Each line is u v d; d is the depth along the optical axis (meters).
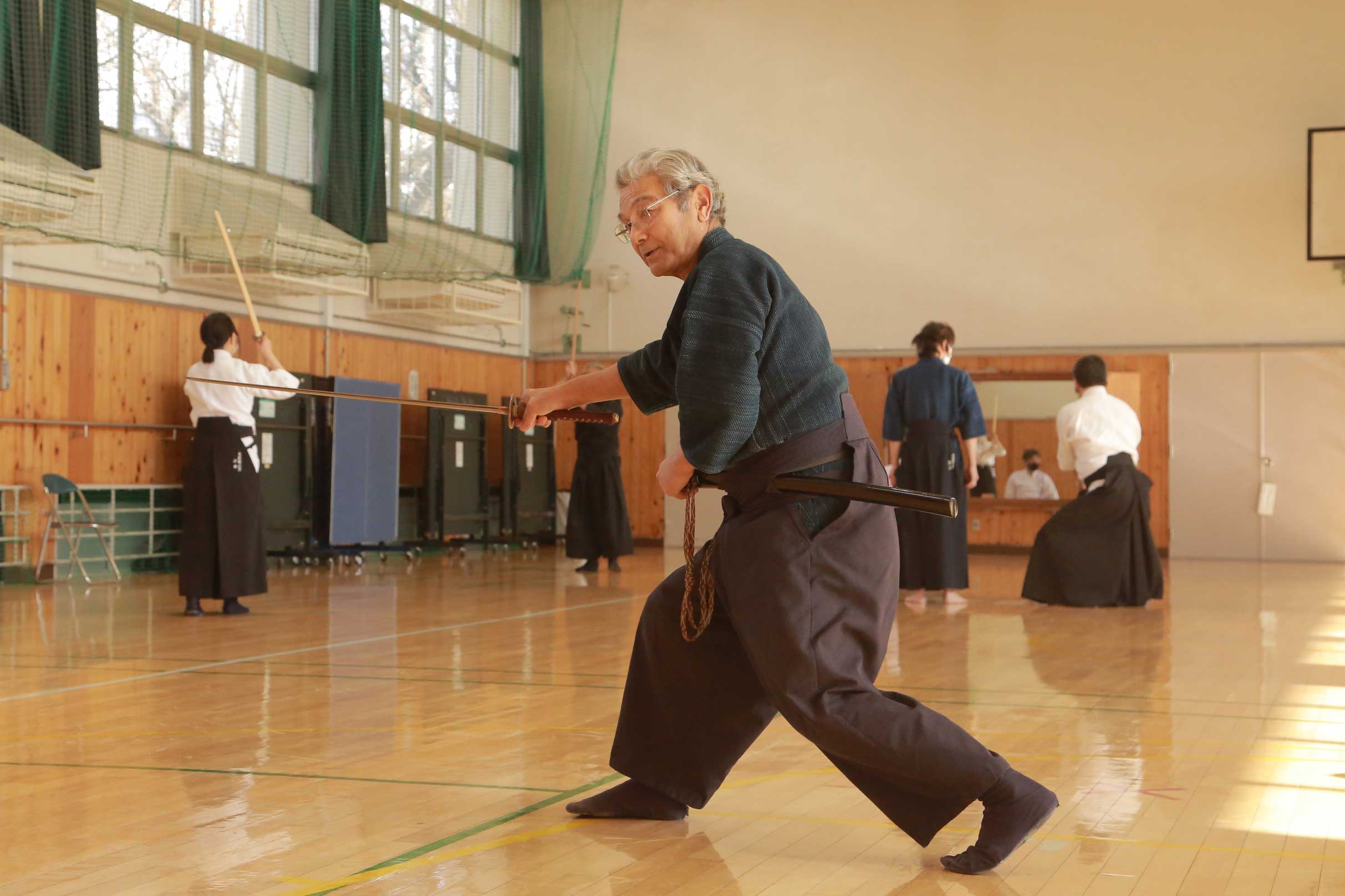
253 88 8.46
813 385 1.87
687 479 2.00
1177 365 11.03
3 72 6.69
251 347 9.05
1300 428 10.76
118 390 8.05
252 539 5.83
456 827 2.11
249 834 2.07
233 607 5.82
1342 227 10.48
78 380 7.78
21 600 6.48
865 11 11.71
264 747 2.82
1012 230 11.39
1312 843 2.02
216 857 1.93
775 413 1.85
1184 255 10.99
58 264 7.65
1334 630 5.36
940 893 1.76
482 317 10.84
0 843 2.01
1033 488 11.35
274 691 3.65
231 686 3.74
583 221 11.45
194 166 8.12
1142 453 11.16
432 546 10.70
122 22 7.52
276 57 8.66
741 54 11.99
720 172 12.02
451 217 10.33
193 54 8.06
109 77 7.47
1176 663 4.29
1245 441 10.90
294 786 2.43
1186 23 10.97
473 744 2.85
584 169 11.48
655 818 2.16
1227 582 8.36
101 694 3.59
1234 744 2.87
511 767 2.60
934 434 6.38
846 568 1.84
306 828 2.11
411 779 2.49
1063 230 11.27
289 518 9.14
